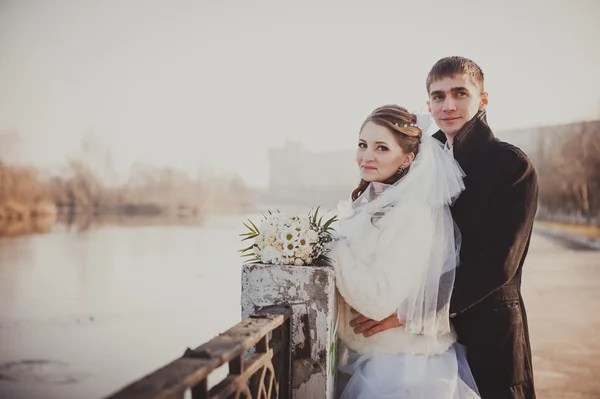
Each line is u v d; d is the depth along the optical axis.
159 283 15.35
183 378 1.43
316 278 2.44
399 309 2.60
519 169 2.92
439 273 2.64
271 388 2.15
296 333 2.45
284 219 2.54
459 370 2.77
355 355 2.80
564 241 22.36
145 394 1.32
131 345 9.84
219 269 17.41
